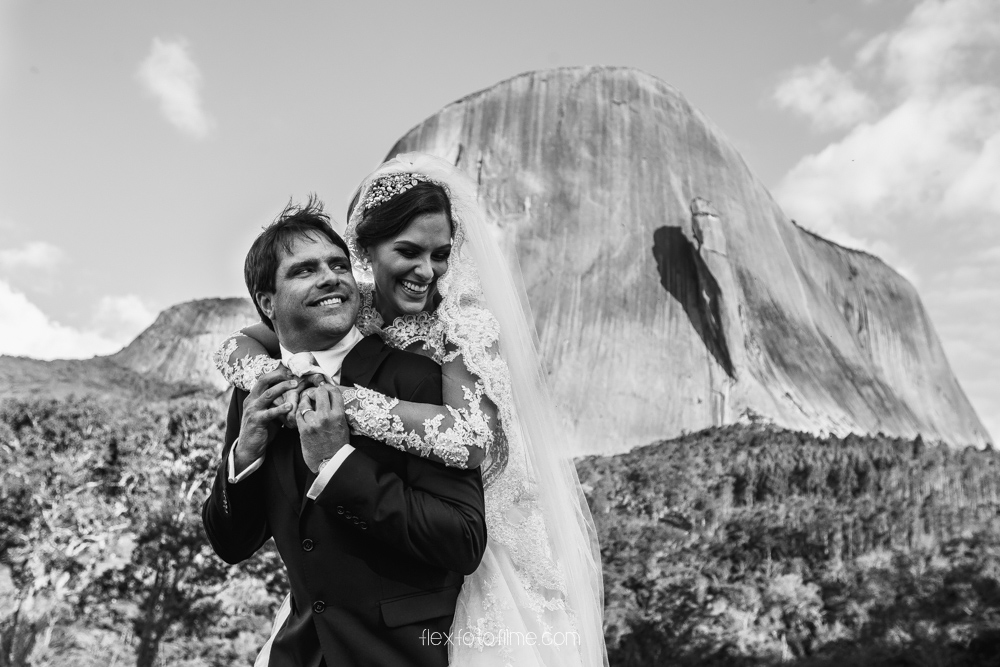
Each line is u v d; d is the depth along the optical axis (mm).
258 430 1827
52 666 11797
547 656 2027
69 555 12406
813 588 14586
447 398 1887
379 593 1789
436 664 1816
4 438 13031
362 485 1698
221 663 12047
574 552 2180
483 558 2020
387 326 2051
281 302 1894
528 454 2154
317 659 1798
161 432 13445
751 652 13844
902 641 13727
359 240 2029
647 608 14047
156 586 12258
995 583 14438
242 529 1921
